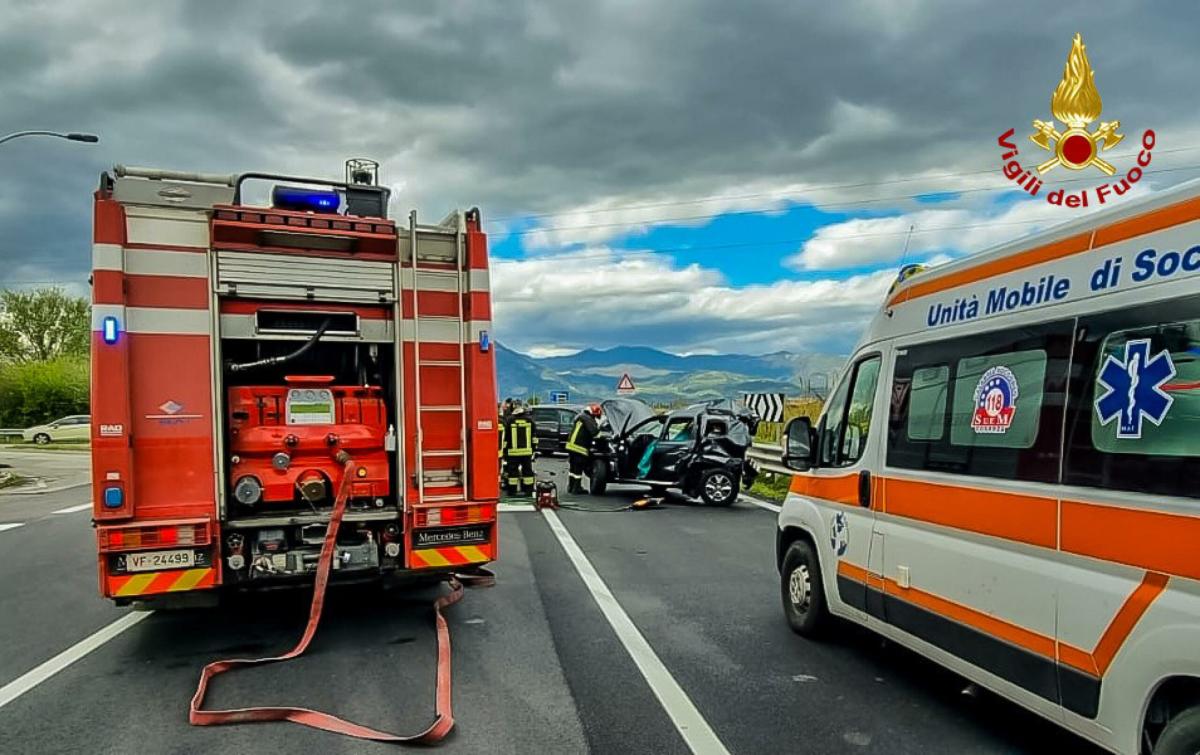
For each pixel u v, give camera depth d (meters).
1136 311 3.45
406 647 6.14
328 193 6.49
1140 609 3.28
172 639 6.44
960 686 5.25
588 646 6.13
